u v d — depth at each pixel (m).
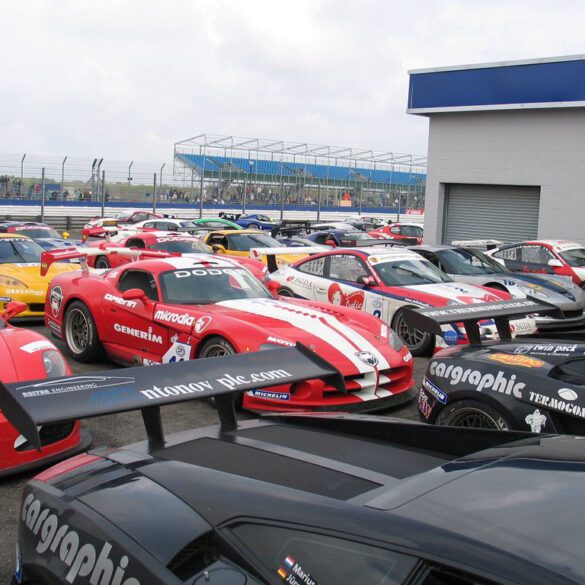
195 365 2.49
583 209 17.16
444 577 1.53
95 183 38.16
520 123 17.97
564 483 1.81
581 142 17.02
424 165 39.81
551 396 3.95
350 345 5.81
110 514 2.06
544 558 1.48
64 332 7.62
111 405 2.09
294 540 1.77
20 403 1.96
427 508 1.73
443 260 11.05
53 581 2.09
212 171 43.62
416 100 19.52
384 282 8.95
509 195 18.70
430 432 2.47
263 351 2.73
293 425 2.79
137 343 6.72
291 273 10.27
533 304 4.67
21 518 2.37
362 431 2.63
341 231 21.03
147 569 1.85
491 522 1.63
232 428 2.69
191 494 2.05
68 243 15.66
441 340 8.23
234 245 15.66
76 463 2.49
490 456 2.06
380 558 1.62
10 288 9.53
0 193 35.47
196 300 6.66
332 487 2.01
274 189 46.28
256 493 1.97
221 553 1.85
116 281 7.21
